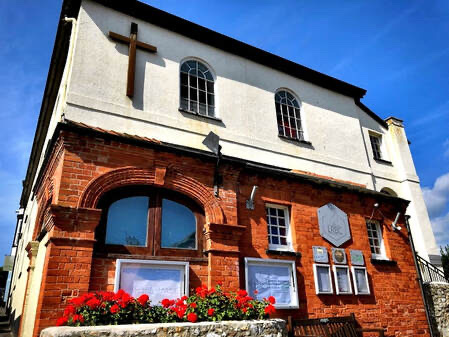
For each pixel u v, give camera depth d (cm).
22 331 722
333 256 834
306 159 1050
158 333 428
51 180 672
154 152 675
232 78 1011
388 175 1362
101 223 597
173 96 869
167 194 683
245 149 937
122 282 563
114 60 815
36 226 893
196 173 712
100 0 854
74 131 607
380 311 845
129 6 888
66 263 526
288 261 754
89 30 809
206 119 902
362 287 842
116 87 793
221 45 1030
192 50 966
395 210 1013
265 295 703
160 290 589
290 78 1155
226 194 732
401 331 853
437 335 910
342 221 893
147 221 645
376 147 1427
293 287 742
